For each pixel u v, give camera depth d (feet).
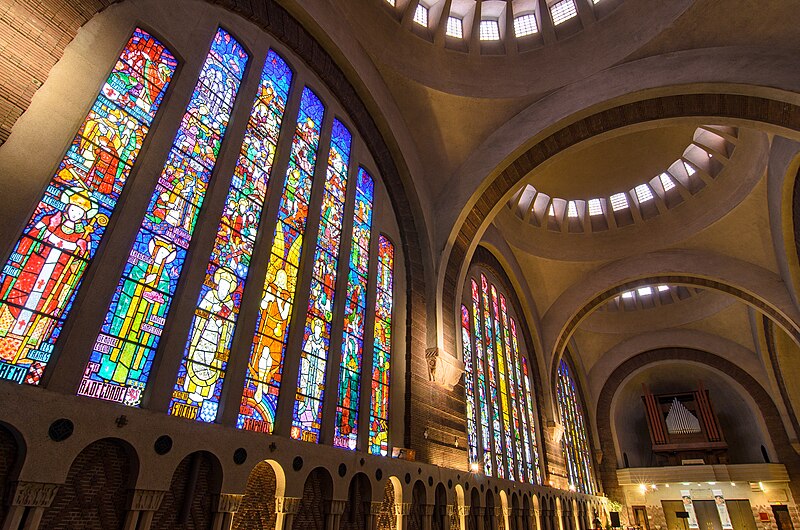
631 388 89.45
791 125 31.14
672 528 75.10
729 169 49.47
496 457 42.29
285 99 27.48
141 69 19.25
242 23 25.41
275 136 25.73
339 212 29.68
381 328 31.37
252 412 19.74
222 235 20.59
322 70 30.78
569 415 72.33
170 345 17.03
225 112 22.97
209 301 19.17
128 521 14.17
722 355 73.92
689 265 56.44
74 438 13.46
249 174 23.07
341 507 22.40
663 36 33.86
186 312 17.92
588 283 62.75
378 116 35.81
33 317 14.01
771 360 68.64
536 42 39.81
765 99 31.14
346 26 32.42
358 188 32.78
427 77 37.14
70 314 14.85
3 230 13.64
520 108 39.60
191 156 20.36
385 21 35.47
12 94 14.34
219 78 23.09
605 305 80.64
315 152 28.76
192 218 19.72
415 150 40.22
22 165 14.49
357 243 30.91
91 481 13.96
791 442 68.03
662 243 57.93
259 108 25.07
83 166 16.29
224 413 18.21
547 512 50.06
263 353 21.08
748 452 80.53
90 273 15.64
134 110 18.56
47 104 15.56
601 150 52.60
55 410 13.26
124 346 15.94
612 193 59.11
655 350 80.89
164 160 18.84
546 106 38.45
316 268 26.11
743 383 73.87
